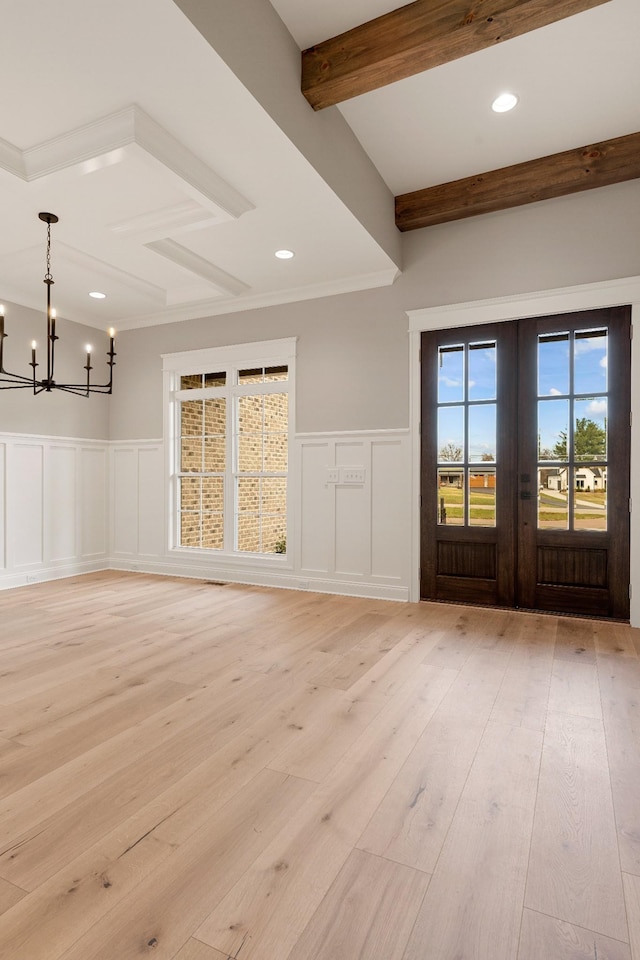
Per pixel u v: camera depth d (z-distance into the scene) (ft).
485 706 8.07
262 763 6.49
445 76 9.66
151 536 18.94
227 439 17.52
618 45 8.91
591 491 12.73
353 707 8.02
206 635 11.54
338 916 4.22
